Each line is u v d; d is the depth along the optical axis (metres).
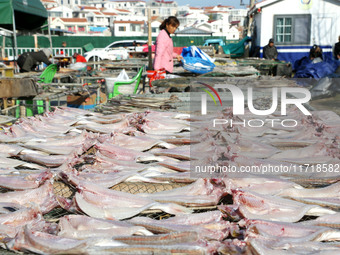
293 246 2.21
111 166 3.52
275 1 19.30
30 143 4.21
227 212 2.66
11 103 7.96
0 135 4.42
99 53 24.03
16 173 3.36
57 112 5.59
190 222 2.55
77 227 2.45
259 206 2.69
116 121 5.04
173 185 3.26
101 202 2.78
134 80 8.47
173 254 2.13
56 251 2.14
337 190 2.96
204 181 3.04
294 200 2.88
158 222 2.54
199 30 48.59
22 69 12.30
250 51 22.94
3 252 2.29
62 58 17.73
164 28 8.71
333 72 10.88
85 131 4.29
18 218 2.57
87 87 7.96
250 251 2.16
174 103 6.20
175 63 13.94
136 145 4.04
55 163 3.60
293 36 19.61
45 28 16.73
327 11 19.19
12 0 12.73
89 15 114.38
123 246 2.16
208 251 2.15
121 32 92.88
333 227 2.49
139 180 3.26
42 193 2.94
